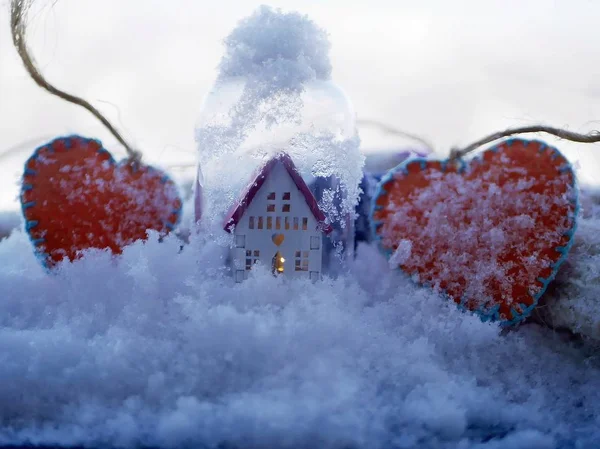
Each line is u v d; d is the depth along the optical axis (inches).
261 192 28.7
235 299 28.1
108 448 22.0
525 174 29.4
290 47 29.5
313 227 29.0
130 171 31.2
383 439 22.3
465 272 29.3
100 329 27.1
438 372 25.4
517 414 24.1
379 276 30.5
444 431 22.8
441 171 30.0
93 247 30.6
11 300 29.5
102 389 24.0
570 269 29.2
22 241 32.8
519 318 29.3
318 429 22.0
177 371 24.5
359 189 30.7
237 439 22.0
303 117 29.2
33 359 24.2
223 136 29.2
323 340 25.8
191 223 31.7
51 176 30.5
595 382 26.9
